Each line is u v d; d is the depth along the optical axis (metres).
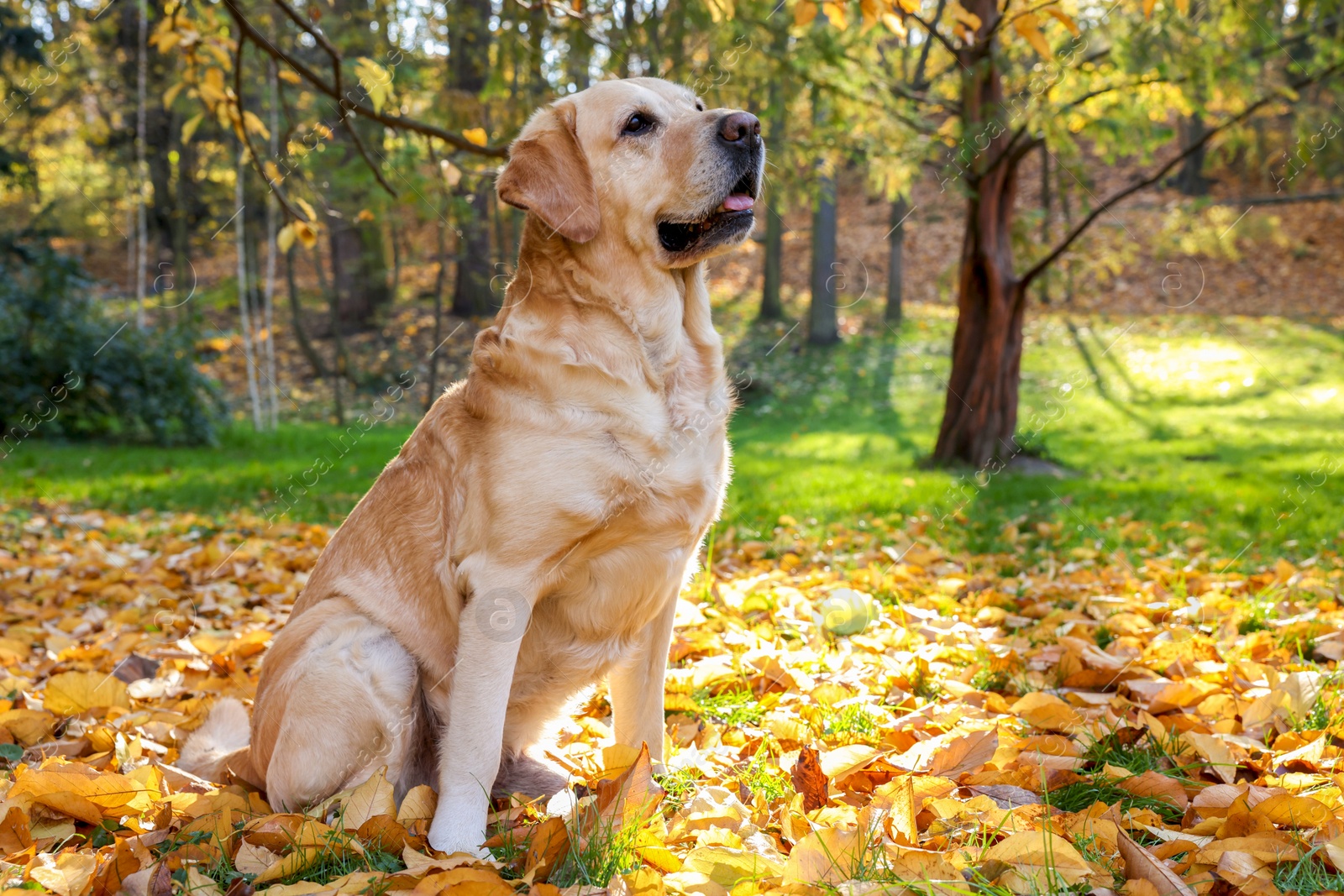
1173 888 1.80
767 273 21.30
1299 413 13.77
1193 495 8.19
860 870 1.94
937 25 9.80
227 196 17.67
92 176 19.56
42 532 7.30
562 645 2.57
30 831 2.25
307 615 2.59
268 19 12.84
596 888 1.92
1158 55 8.80
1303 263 22.38
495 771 2.33
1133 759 2.66
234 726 3.03
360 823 2.22
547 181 2.48
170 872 2.04
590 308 2.45
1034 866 1.91
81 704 3.26
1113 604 4.38
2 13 16.84
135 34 17.38
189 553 6.42
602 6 7.66
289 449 13.47
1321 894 1.82
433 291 24.17
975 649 3.76
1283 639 3.69
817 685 3.44
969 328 10.61
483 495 2.42
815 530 7.10
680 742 3.08
